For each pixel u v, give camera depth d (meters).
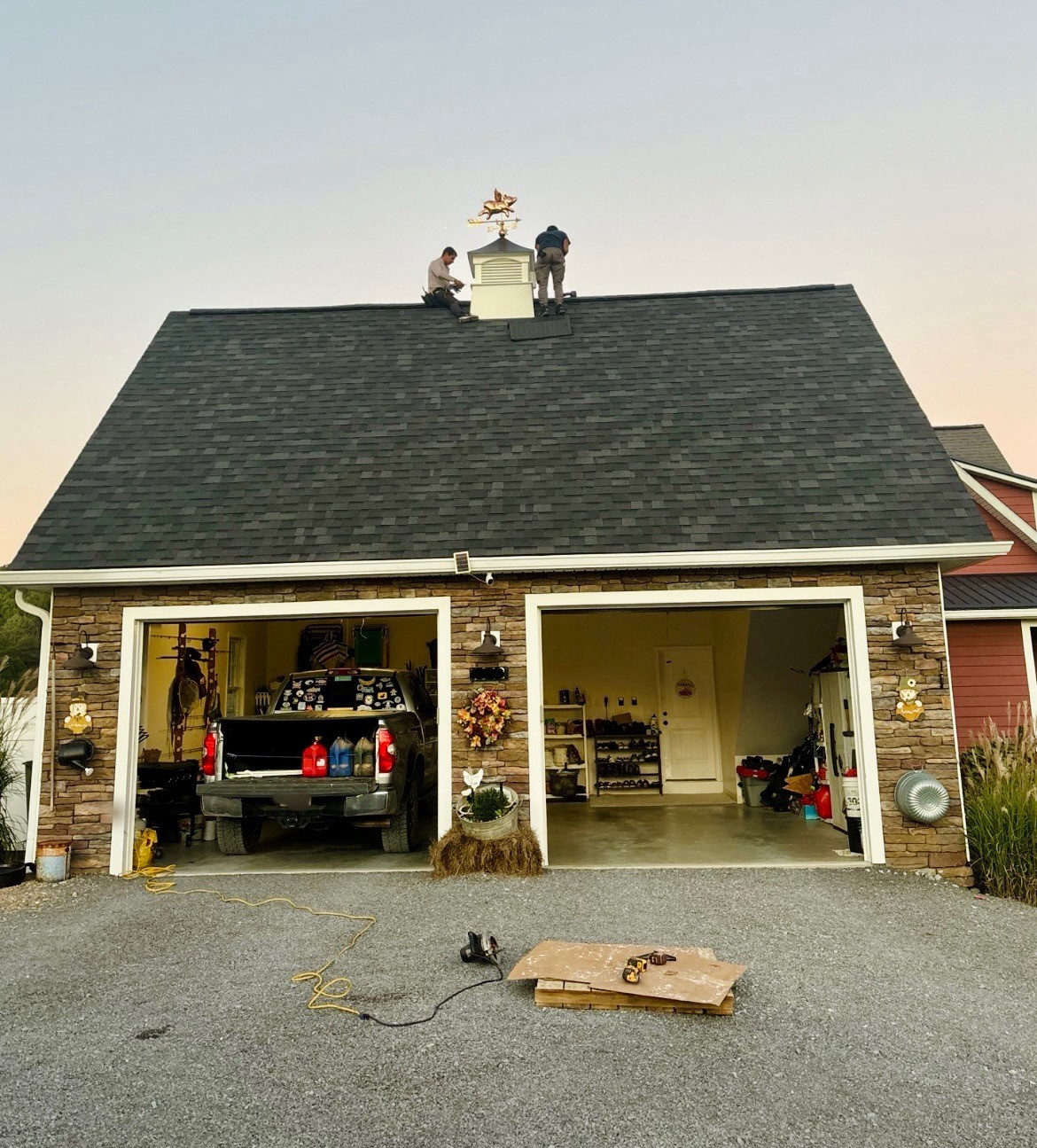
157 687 11.41
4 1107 3.39
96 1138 3.13
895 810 7.60
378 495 8.84
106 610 8.20
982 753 8.63
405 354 11.47
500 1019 4.25
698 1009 4.31
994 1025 4.22
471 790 7.64
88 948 5.67
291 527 8.45
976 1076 3.63
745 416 9.73
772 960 5.17
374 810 7.90
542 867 7.51
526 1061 3.75
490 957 5.06
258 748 8.71
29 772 8.53
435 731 10.26
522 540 8.10
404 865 7.89
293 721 8.20
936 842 7.51
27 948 5.71
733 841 8.91
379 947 5.50
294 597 8.18
